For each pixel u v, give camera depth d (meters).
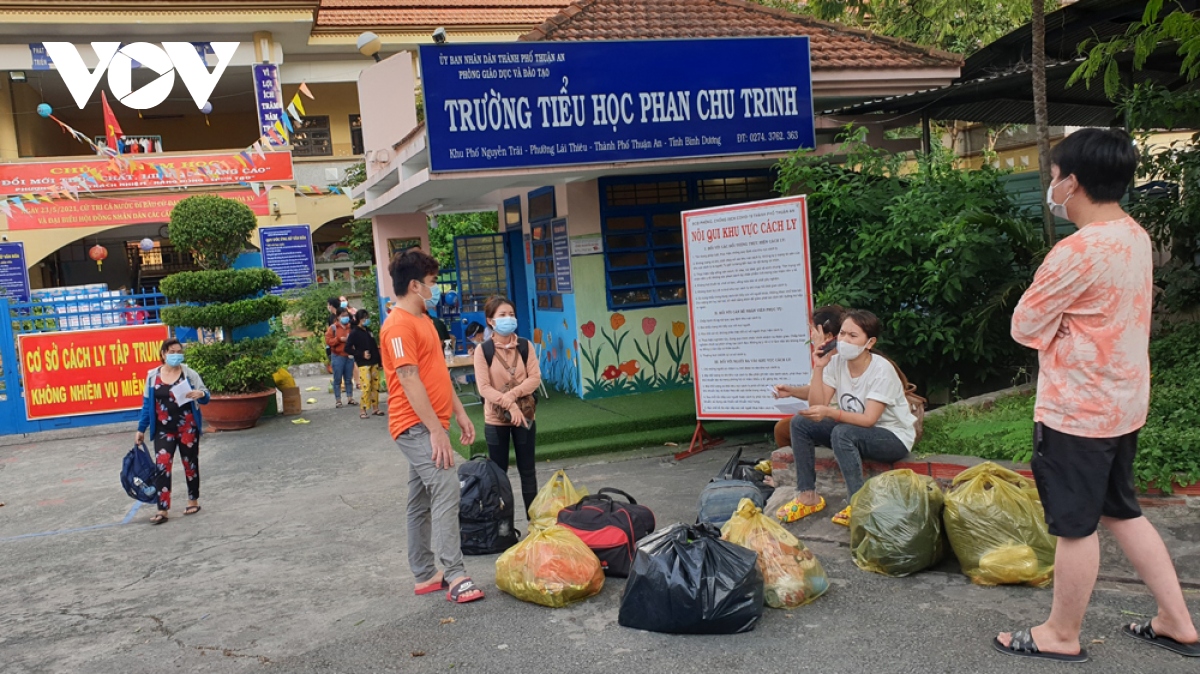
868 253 8.12
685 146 9.12
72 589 5.99
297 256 23.17
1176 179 7.45
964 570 4.68
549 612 4.74
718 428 9.42
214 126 29.22
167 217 22.77
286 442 11.33
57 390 13.11
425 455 4.95
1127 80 9.13
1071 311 3.48
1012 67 10.25
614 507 5.56
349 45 24.81
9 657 4.77
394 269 5.00
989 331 7.98
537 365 6.66
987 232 7.66
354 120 27.84
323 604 5.22
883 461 5.53
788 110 9.47
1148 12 6.28
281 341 20.44
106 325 13.91
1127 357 3.43
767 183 11.19
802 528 5.59
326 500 8.07
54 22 21.34
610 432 9.29
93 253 22.31
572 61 8.72
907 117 10.88
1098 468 3.47
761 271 7.77
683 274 11.05
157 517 7.67
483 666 4.13
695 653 4.09
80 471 10.41
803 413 5.31
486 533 5.87
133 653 4.69
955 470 5.43
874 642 4.04
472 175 8.49
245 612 5.20
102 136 28.12
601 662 4.07
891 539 4.77
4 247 20.78
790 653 4.01
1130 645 3.77
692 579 4.23
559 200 10.95
